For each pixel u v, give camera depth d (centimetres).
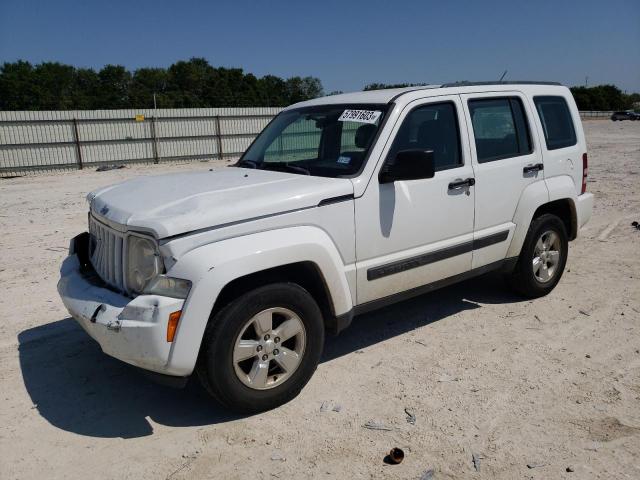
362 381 418
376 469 319
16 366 456
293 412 379
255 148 533
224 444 346
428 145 461
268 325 368
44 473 323
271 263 359
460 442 341
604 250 757
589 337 486
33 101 7638
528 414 369
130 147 2866
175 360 335
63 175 2361
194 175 468
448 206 468
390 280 438
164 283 337
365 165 418
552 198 555
